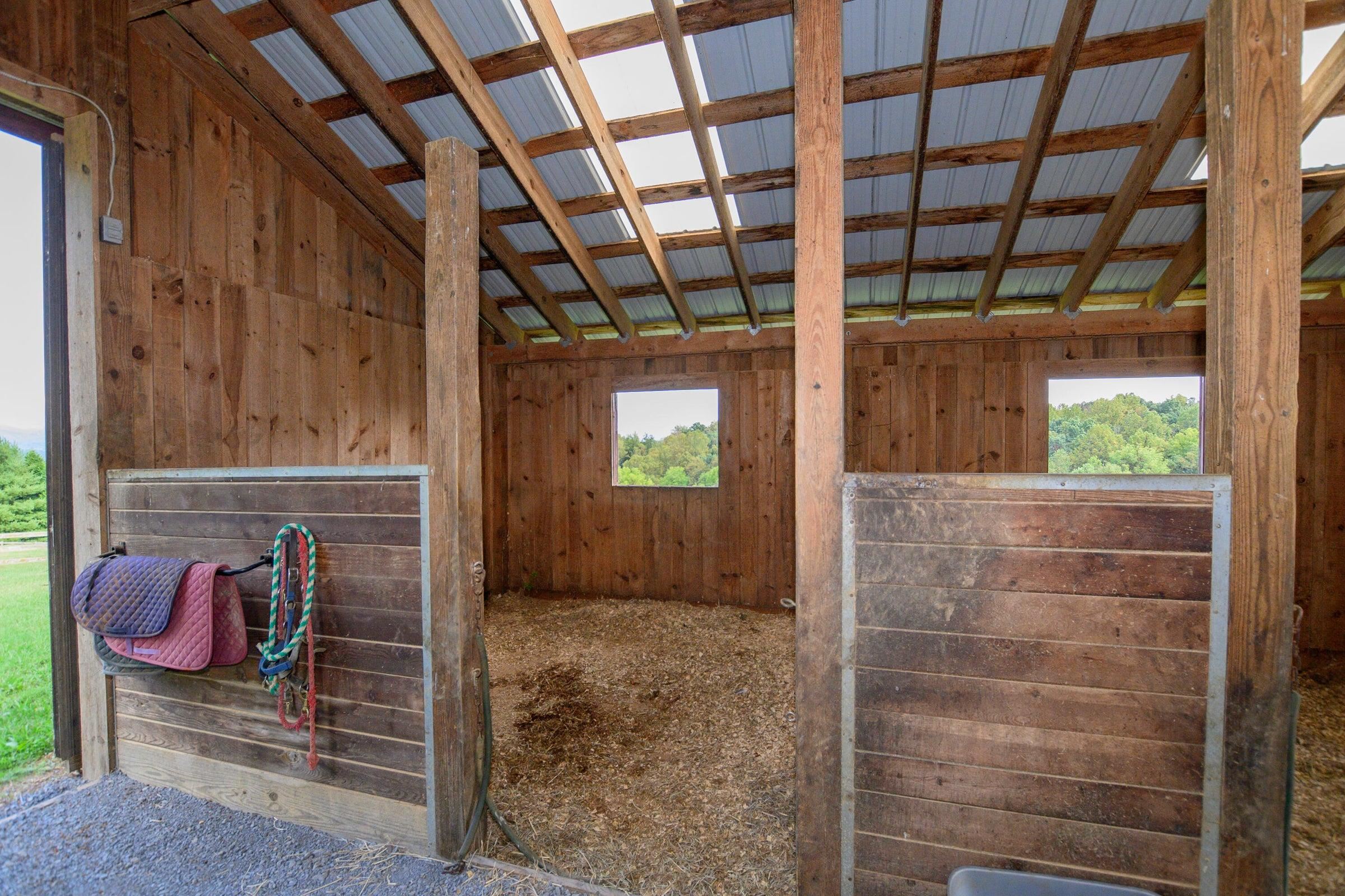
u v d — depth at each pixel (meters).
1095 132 2.69
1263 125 1.23
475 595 1.77
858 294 4.21
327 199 3.48
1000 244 3.36
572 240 3.69
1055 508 1.32
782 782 2.28
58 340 2.27
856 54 2.52
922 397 4.25
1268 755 1.22
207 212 2.83
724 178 3.19
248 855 1.76
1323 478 3.59
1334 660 3.44
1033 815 1.34
